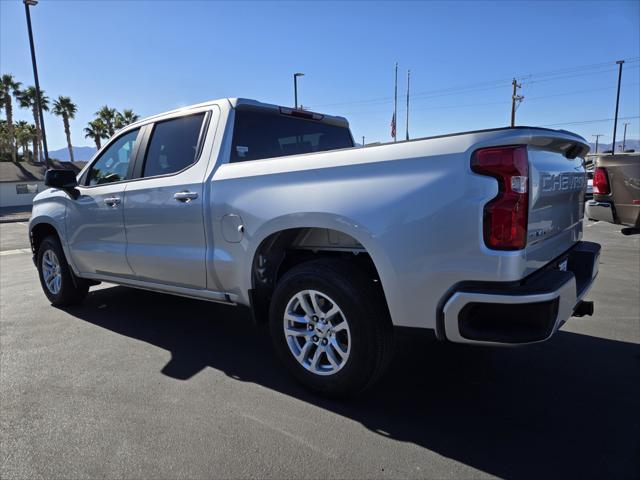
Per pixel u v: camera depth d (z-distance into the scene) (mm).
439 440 2561
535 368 3441
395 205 2541
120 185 4199
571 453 2428
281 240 3232
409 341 4000
